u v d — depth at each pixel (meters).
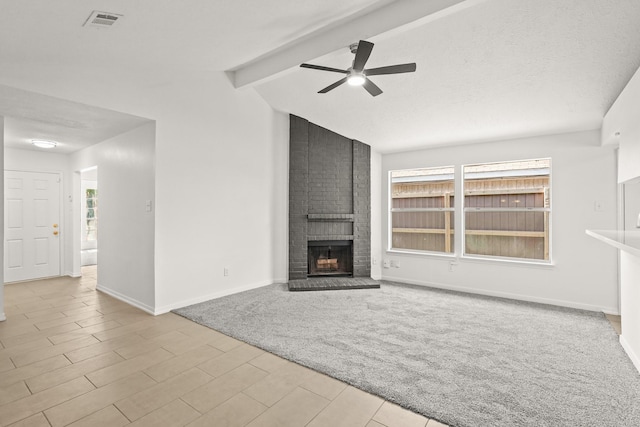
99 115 3.54
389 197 5.75
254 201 4.95
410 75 3.68
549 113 3.78
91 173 7.05
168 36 2.86
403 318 3.66
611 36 2.68
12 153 5.28
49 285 5.14
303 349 2.84
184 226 4.05
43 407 2.02
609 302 3.95
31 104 3.18
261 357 2.72
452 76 3.54
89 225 7.05
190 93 4.09
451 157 5.09
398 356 2.72
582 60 2.97
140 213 3.97
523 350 2.85
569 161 4.20
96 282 5.34
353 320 3.59
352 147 5.50
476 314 3.82
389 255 5.68
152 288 3.79
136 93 3.56
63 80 3.03
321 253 5.64
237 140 4.68
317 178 5.39
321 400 2.12
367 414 1.99
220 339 3.08
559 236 4.25
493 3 2.66
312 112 5.02
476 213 5.00
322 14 2.88
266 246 5.16
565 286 4.21
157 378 2.38
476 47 3.11
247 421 1.91
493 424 1.87
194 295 4.17
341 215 5.38
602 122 3.84
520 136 4.48
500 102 3.74
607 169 3.97
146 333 3.21
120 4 2.21
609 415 1.96
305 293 4.71
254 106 4.93
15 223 5.35
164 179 3.84
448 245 5.23
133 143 4.09
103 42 2.79
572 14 2.58
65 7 2.16
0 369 2.49
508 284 4.59
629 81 2.96
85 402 2.08
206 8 2.46
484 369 2.51
